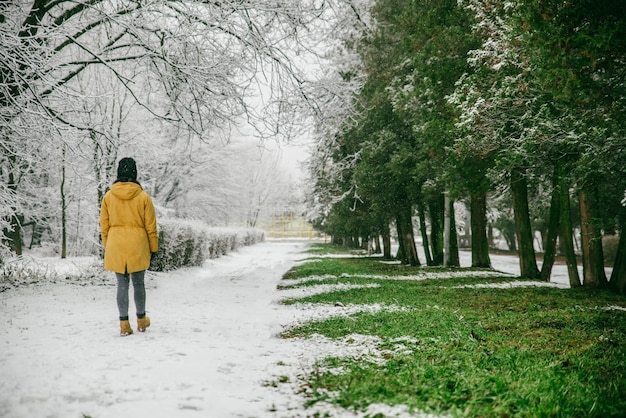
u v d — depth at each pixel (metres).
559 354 4.61
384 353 4.75
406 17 13.73
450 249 19.45
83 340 5.04
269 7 11.33
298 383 3.78
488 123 9.64
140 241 5.46
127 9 10.16
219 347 5.00
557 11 5.16
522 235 14.64
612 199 12.04
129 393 3.37
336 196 24.31
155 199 32.00
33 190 20.95
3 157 11.66
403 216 21.02
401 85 15.70
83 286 10.63
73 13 10.76
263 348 5.10
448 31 12.14
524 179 13.93
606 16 4.95
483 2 9.30
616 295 9.80
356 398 3.28
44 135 11.16
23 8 10.41
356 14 13.12
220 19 10.80
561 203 11.98
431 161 14.59
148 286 11.62
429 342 5.16
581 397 3.16
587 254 11.54
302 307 8.39
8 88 9.74
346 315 7.25
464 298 9.24
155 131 24.75
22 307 7.34
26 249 27.75
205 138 13.24
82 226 26.17
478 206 18.58
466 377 3.65
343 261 24.53
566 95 5.86
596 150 8.55
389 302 8.66
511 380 3.57
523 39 6.20
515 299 9.06
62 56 12.53
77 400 3.21
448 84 12.24
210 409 3.12
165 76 11.55
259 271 18.31
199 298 9.55
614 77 6.04
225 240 29.73
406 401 3.17
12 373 3.70
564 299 9.07
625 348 4.74
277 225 96.31
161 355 4.48
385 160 18.45
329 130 19.17
